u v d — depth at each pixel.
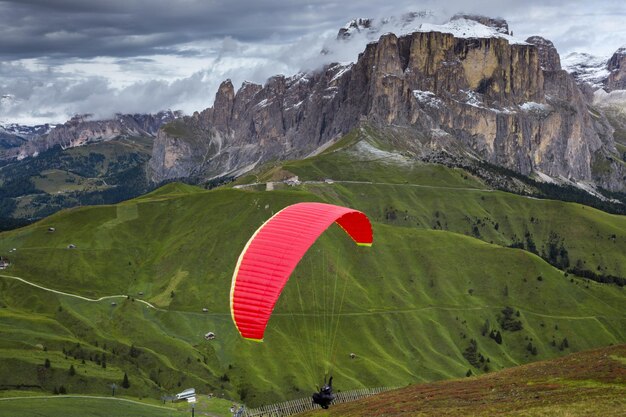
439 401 97.00
